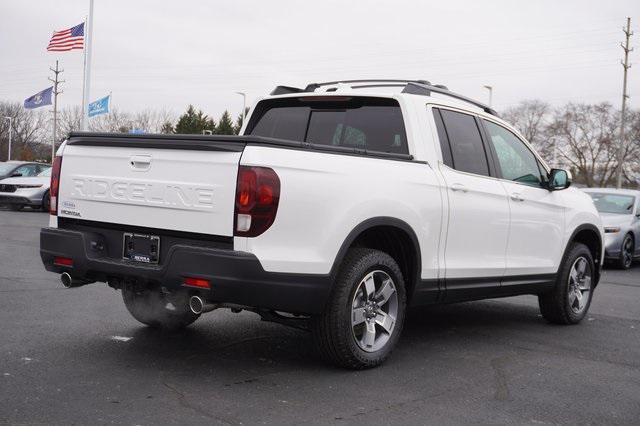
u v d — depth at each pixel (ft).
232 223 12.83
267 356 15.90
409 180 15.76
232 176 12.87
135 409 11.92
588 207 22.77
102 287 24.29
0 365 14.25
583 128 238.89
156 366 14.70
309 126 18.58
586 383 14.85
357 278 14.40
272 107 19.49
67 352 15.52
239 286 12.71
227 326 19.02
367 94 17.40
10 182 64.13
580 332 20.63
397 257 16.30
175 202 13.57
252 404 12.44
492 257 18.39
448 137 17.67
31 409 11.69
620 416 12.73
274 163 13.01
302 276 13.32
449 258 16.98
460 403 13.06
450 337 19.11
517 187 19.47
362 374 14.74
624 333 20.67
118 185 14.51
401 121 16.98
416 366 15.67
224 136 13.19
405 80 18.45
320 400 12.82
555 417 12.51
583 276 22.35
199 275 12.90
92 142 15.08
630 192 45.42
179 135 13.60
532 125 245.24
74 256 14.90
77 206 15.30
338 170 14.12
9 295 22.15
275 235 13.03
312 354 16.25
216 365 14.97
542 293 21.33
